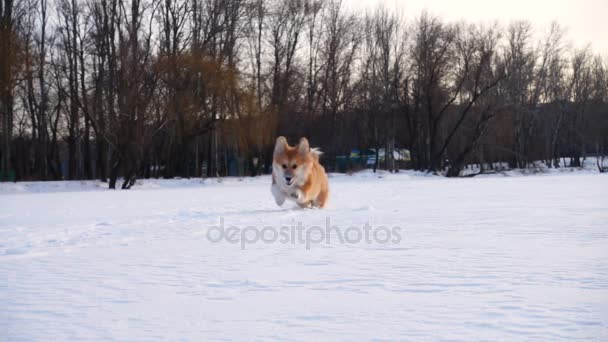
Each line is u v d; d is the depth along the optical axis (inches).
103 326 149.0
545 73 2364.7
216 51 1499.8
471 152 1983.3
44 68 1478.8
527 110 2149.4
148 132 1312.7
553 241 301.0
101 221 446.3
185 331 143.5
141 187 1277.1
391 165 1985.7
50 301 178.7
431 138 1883.6
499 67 1978.3
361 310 162.1
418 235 333.7
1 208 630.5
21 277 220.1
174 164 1660.9
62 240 335.9
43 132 1664.6
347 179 1589.6
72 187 1240.2
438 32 1865.2
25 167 1824.6
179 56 1299.2
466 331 139.7
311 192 512.7
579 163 2514.8
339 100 1956.2
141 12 1240.8
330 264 241.4
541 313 155.6
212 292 189.6
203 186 1291.8
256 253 276.4
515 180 1317.7
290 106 1733.5
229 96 1375.5
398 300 173.9
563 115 2463.1
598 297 173.6
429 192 830.5
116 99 1261.1
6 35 1208.8
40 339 138.2
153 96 1272.1
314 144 1798.7
